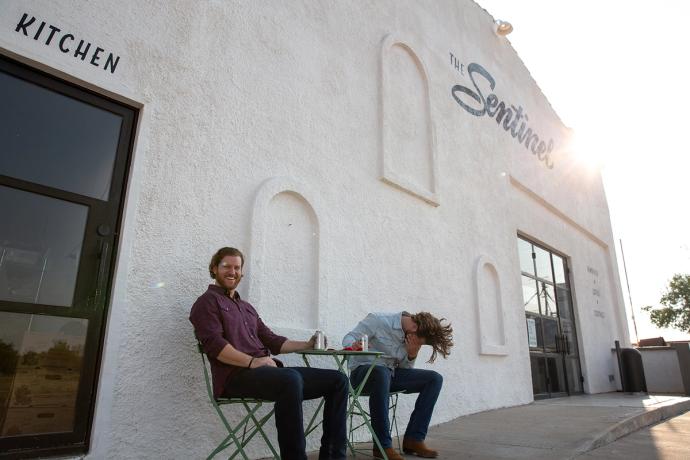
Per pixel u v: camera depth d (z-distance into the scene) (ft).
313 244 15.23
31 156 10.15
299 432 9.19
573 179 38.22
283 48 15.94
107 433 9.77
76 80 10.88
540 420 18.67
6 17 10.02
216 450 9.97
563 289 33.19
